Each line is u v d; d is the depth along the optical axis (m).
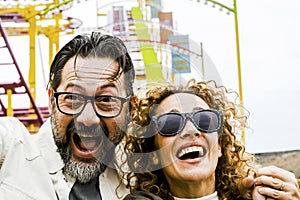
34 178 1.03
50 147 1.07
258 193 0.92
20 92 3.89
